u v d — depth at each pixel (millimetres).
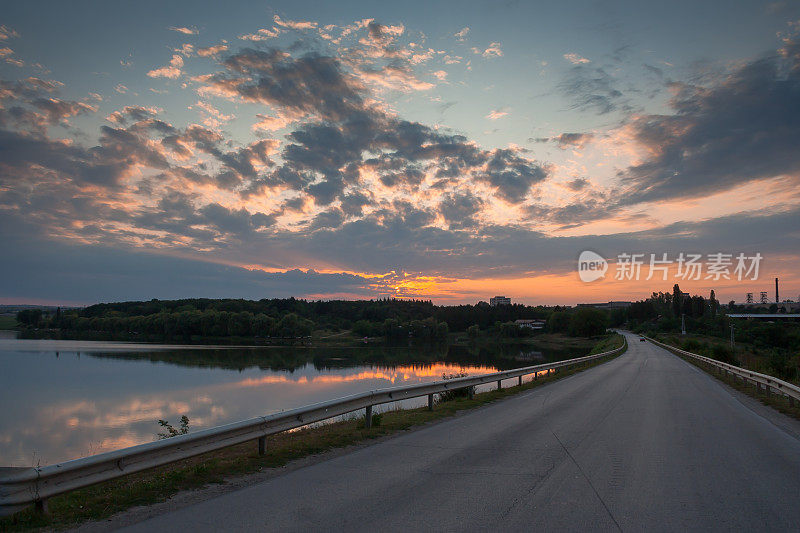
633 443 8977
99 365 59438
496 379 18281
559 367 28438
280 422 8508
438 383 14336
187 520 5090
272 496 5941
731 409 13812
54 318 172500
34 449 18484
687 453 8117
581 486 6191
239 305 170625
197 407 28062
